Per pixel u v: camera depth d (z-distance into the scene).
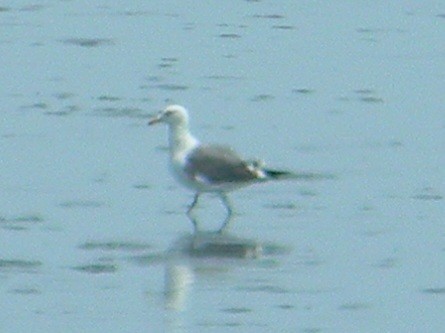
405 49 41.12
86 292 22.72
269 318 21.86
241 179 25.97
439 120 33.62
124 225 25.91
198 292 22.80
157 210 26.78
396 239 25.42
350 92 36.19
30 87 35.81
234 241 25.17
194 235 25.44
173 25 43.59
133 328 21.41
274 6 46.69
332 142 31.62
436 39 42.38
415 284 23.38
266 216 26.53
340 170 29.52
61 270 23.62
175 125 26.30
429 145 31.48
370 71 38.44
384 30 43.47
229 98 35.25
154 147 30.86
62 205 26.89
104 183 28.30
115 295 22.64
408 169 29.67
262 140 31.67
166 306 22.25
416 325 21.80
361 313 22.19
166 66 38.50
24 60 38.72
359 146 31.31
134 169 29.28
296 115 33.84
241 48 40.84
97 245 24.83
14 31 42.25
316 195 27.86
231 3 47.00
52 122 32.56
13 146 30.56
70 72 37.53
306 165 29.86
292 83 37.00
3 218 26.11
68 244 24.83
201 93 35.72
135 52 40.03
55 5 46.12
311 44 41.53
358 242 25.23
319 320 21.86
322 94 35.94
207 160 26.03
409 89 36.59
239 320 21.75
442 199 27.70
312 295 22.83
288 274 23.64
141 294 22.69
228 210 26.64
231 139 31.72
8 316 21.81
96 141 31.16
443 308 22.45
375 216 26.64
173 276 23.44
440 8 46.56
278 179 27.52
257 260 24.25
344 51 40.72
